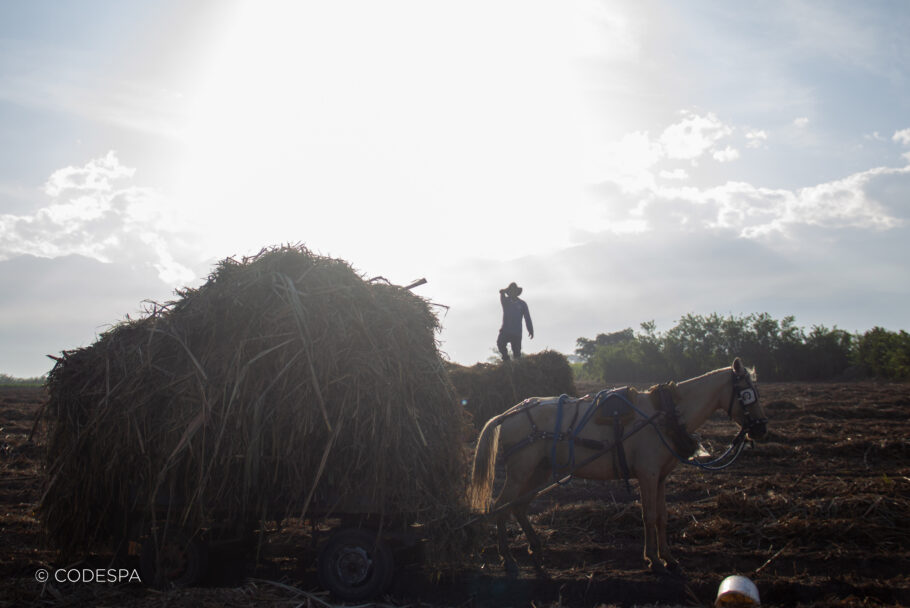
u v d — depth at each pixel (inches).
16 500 397.4
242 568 287.4
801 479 407.2
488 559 304.2
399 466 255.9
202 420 252.8
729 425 652.1
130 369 268.5
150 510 263.9
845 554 286.2
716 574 272.5
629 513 344.8
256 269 281.1
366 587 252.1
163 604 235.5
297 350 259.0
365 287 282.4
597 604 253.8
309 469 256.4
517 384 529.0
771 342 1395.2
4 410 761.0
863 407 730.8
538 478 303.7
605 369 1478.8
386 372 262.5
